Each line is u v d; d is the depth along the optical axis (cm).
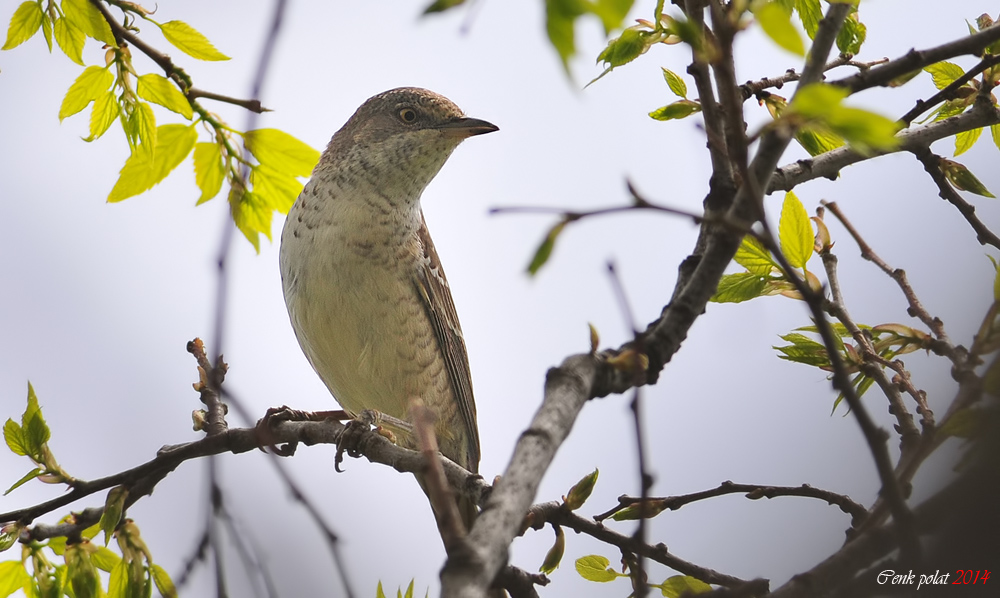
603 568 712
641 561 426
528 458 369
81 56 669
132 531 662
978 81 734
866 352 676
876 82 481
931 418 666
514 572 621
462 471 698
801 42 303
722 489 676
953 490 471
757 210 373
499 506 349
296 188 702
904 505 455
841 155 688
